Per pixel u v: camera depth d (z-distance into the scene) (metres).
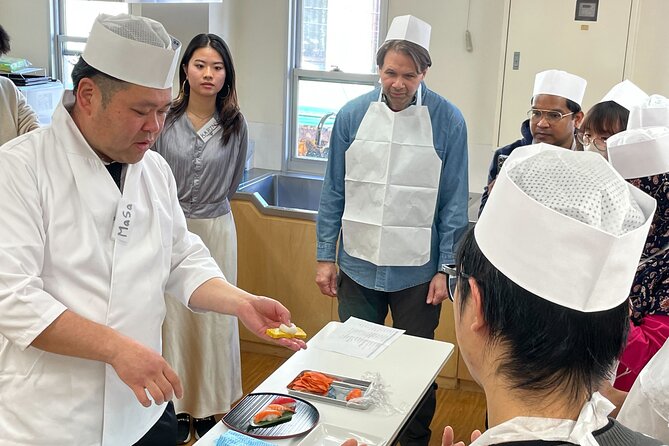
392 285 2.99
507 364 1.01
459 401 3.74
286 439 1.90
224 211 3.32
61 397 1.78
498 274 1.01
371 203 2.96
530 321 0.98
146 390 1.84
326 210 3.10
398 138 2.91
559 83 3.04
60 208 1.76
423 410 2.96
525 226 0.97
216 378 3.37
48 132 1.79
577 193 0.98
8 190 1.70
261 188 4.45
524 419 0.98
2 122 2.71
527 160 1.03
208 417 3.41
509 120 3.90
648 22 3.87
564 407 1.00
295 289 3.99
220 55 3.18
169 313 3.26
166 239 1.99
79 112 1.80
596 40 3.69
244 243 4.02
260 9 4.55
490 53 4.18
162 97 1.79
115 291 1.83
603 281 0.96
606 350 0.99
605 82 3.72
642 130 2.18
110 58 1.71
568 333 0.97
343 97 4.60
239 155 3.30
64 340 1.67
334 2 4.51
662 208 2.08
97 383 1.82
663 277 2.08
